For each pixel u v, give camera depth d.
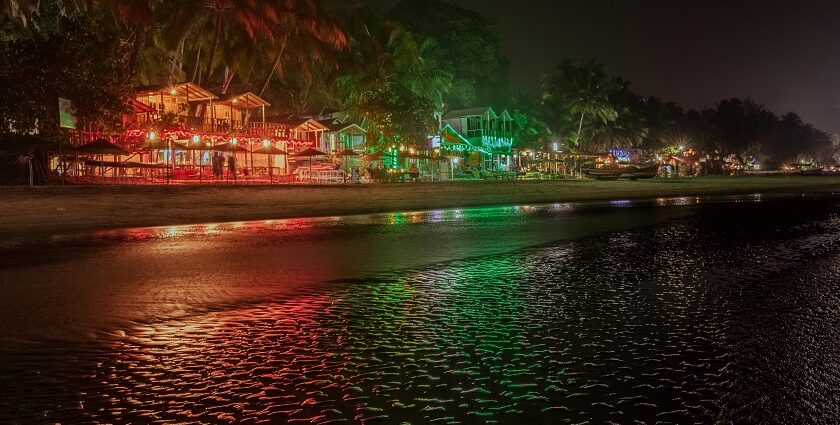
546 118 91.69
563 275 11.03
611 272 11.31
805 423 4.57
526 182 52.38
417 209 29.94
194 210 26.70
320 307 8.56
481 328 7.36
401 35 63.66
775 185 61.06
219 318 7.93
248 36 48.72
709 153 133.25
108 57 33.03
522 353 6.32
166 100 43.78
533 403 4.96
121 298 9.18
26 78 30.16
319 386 5.38
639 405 4.91
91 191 28.94
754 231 18.58
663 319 7.71
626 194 45.03
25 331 7.27
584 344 6.64
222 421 4.63
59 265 12.40
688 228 19.69
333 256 13.53
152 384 5.45
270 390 5.29
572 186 50.94
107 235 18.34
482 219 23.70
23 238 17.59
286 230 19.69
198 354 6.34
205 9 44.81
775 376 5.56
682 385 5.35
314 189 36.59
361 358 6.18
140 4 38.56
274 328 7.40
